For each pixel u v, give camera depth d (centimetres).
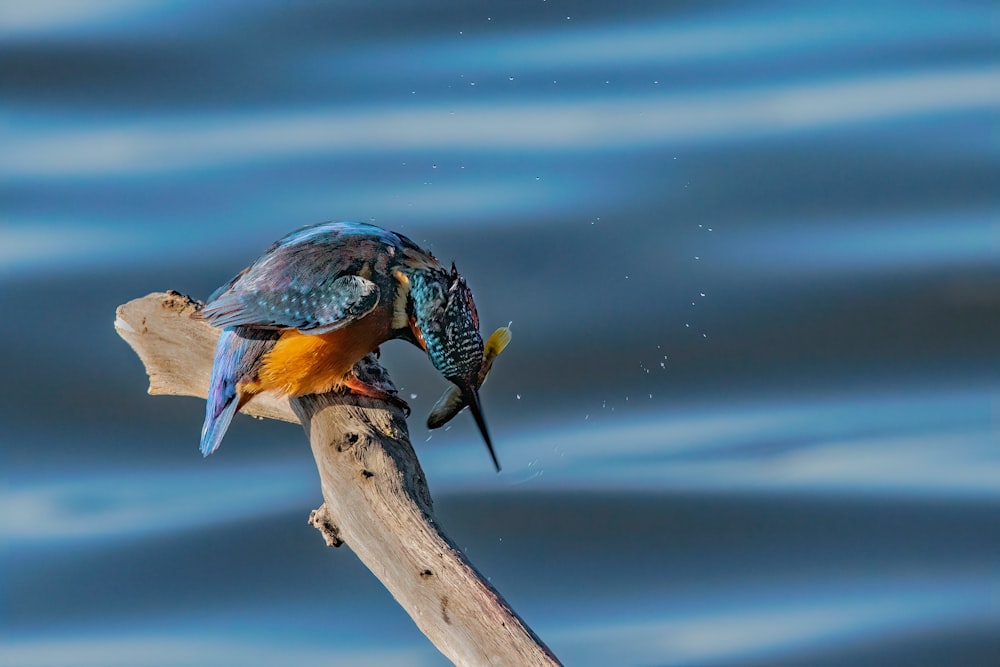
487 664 668
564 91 772
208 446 682
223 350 682
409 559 671
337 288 679
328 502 675
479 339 681
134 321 688
